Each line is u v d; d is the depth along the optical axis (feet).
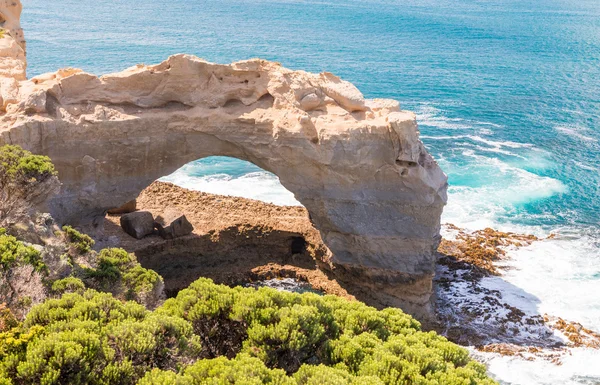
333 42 544.62
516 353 139.54
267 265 168.66
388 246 153.17
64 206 149.89
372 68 444.55
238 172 234.99
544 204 215.51
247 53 470.80
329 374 72.84
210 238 167.73
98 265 116.78
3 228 102.83
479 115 327.67
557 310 155.12
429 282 153.99
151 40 504.02
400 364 79.36
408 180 148.87
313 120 148.77
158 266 162.91
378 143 147.64
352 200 151.53
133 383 70.28
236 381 69.10
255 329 81.61
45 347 67.72
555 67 468.34
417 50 526.16
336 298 100.99
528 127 306.35
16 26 222.69
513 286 165.27
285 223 174.19
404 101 355.15
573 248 185.98
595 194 225.56
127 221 164.55
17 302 85.81
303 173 151.84
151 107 154.30
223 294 87.40
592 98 373.20
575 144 281.13
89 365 69.05
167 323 77.15
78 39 492.95
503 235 191.01
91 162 148.97
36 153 142.61
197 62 152.35
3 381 64.03
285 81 152.05
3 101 142.82
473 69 453.99
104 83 150.20
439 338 93.15
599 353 140.05
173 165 158.30
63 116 144.46
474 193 221.66
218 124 153.38
